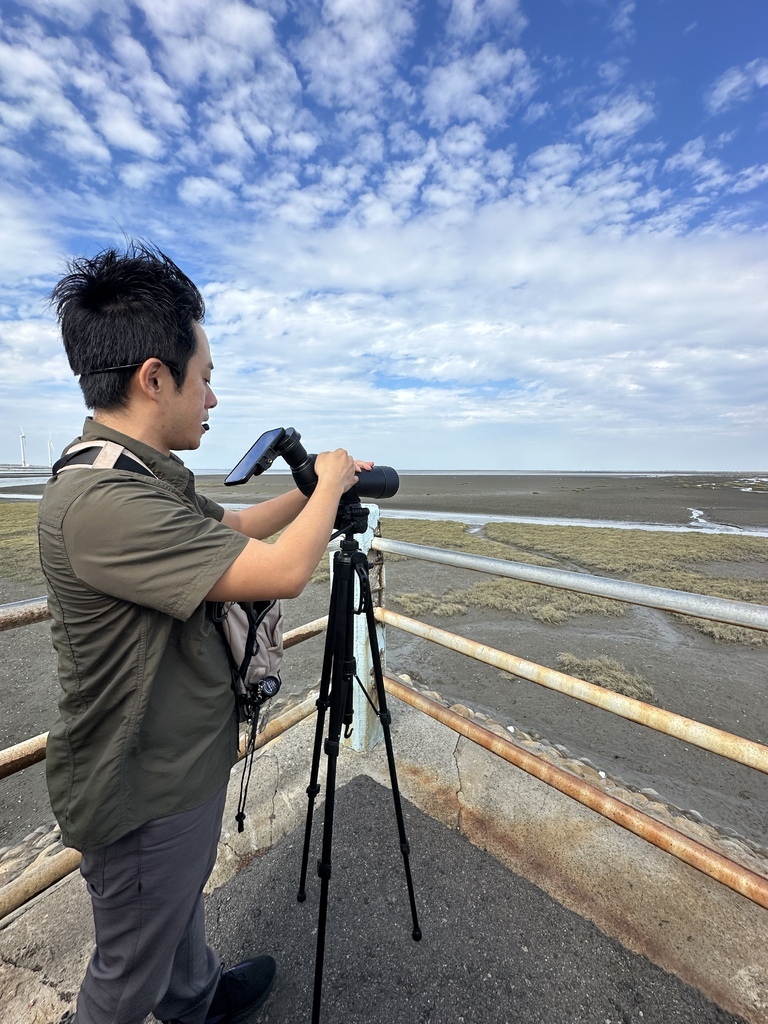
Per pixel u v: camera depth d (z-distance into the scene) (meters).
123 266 0.96
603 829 2.05
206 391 1.16
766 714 4.98
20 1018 1.40
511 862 1.89
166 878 1.00
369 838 2.01
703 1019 1.37
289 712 2.27
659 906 1.71
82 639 0.88
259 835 2.04
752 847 2.28
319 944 1.33
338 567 1.40
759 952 1.55
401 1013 1.40
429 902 1.73
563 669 5.97
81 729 0.91
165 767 0.96
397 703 3.05
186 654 0.96
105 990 1.01
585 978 1.48
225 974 1.38
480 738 1.97
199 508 1.22
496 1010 1.40
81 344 0.97
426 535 17.88
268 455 1.19
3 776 1.43
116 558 0.83
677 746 4.21
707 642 7.04
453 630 7.46
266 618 1.21
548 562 12.80
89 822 0.91
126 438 0.98
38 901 1.76
